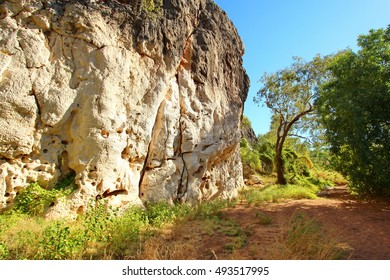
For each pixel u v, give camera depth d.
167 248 5.01
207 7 12.39
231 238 5.99
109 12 8.24
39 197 6.56
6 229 5.37
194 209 8.47
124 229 5.59
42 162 6.93
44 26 7.33
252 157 23.02
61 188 6.88
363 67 10.65
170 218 7.40
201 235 6.22
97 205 7.09
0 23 6.83
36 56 6.99
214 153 10.84
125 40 8.47
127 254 4.85
